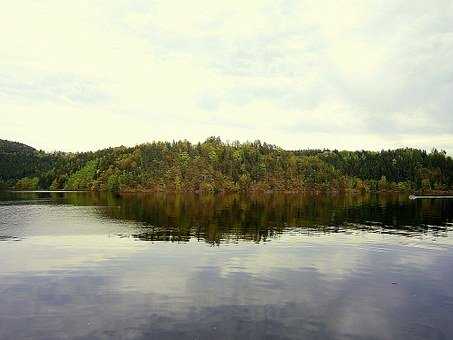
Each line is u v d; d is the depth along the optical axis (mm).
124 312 23438
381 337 20344
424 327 21703
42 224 64438
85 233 54188
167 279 30578
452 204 124938
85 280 30141
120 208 99000
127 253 40250
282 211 92938
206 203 122562
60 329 21016
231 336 20188
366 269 34344
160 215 81312
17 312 23422
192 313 23359
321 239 49875
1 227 60156
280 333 20625
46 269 33438
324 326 21625
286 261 37094
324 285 29328
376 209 100500
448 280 31031
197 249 42531
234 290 27906
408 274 32750
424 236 53000
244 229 59062
